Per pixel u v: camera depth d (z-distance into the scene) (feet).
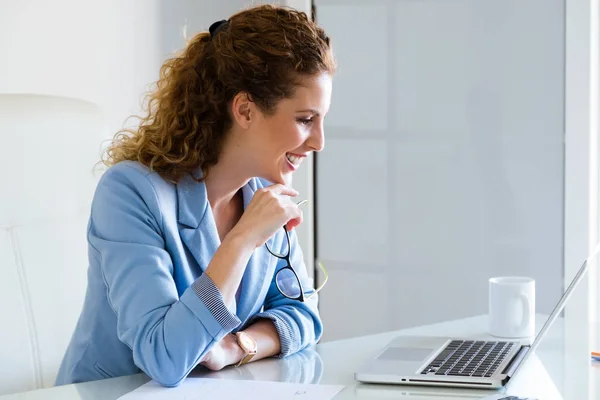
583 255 10.03
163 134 6.28
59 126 7.20
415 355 5.76
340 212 11.82
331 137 11.81
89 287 6.29
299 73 5.91
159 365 5.35
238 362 5.88
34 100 7.14
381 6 11.27
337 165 11.79
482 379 5.16
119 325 5.69
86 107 7.48
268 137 6.07
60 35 9.96
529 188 10.37
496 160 10.57
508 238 10.57
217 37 6.19
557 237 10.23
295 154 6.20
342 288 11.89
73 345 6.38
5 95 7.09
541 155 10.26
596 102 9.93
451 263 11.01
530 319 6.51
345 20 11.57
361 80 11.50
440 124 10.94
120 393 5.31
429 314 11.26
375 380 5.32
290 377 5.59
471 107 10.69
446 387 5.22
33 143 7.04
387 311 11.57
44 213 7.06
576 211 10.02
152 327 5.49
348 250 11.81
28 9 9.69
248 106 6.04
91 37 10.25
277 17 6.05
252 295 6.49
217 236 6.27
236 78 5.99
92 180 7.36
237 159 6.26
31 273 6.93
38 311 6.93
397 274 11.46
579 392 5.11
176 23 11.10
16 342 6.81
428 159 11.07
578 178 9.96
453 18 10.73
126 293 5.66
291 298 6.58
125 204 5.94
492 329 6.58
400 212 11.35
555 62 10.06
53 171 7.13
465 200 10.84
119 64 10.53
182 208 6.15
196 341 5.38
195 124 6.17
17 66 9.64
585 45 9.80
